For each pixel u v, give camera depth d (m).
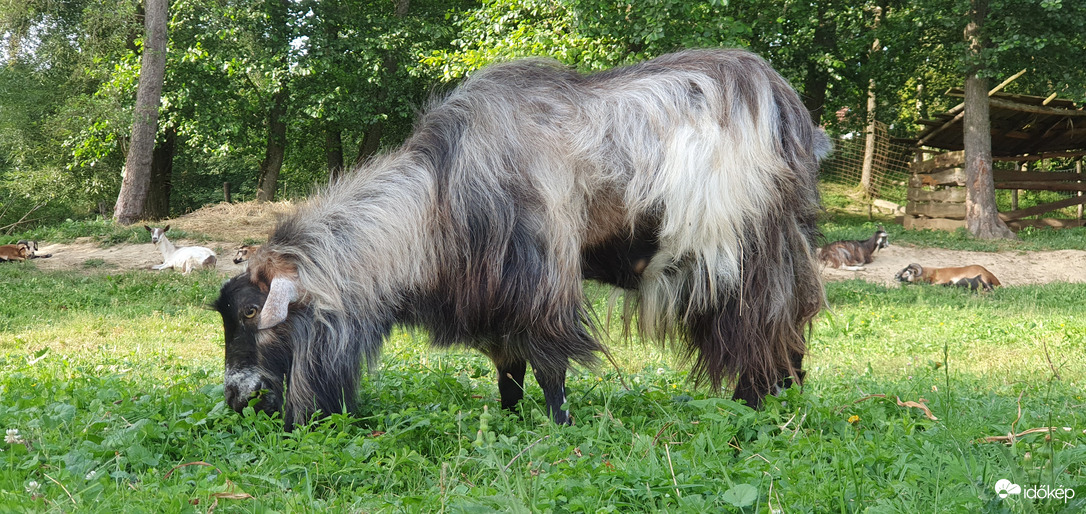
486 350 4.69
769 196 4.46
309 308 4.14
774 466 3.20
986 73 18.45
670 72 4.63
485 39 18.14
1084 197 22.39
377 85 23.78
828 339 9.39
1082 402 5.05
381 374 5.61
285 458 3.38
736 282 4.46
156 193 25.77
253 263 4.19
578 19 14.83
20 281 13.62
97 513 2.69
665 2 13.82
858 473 3.11
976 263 17.11
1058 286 14.73
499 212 4.23
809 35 18.92
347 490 3.13
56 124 22.84
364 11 25.27
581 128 4.41
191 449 3.64
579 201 4.33
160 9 19.27
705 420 4.04
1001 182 22.31
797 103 4.81
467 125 4.40
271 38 22.59
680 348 4.97
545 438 3.84
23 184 24.39
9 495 2.80
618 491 3.00
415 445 3.91
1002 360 7.83
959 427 3.85
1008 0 17.42
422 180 4.33
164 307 11.43
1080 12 16.98
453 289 4.33
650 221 4.41
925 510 2.79
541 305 4.23
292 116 24.94
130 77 21.09
